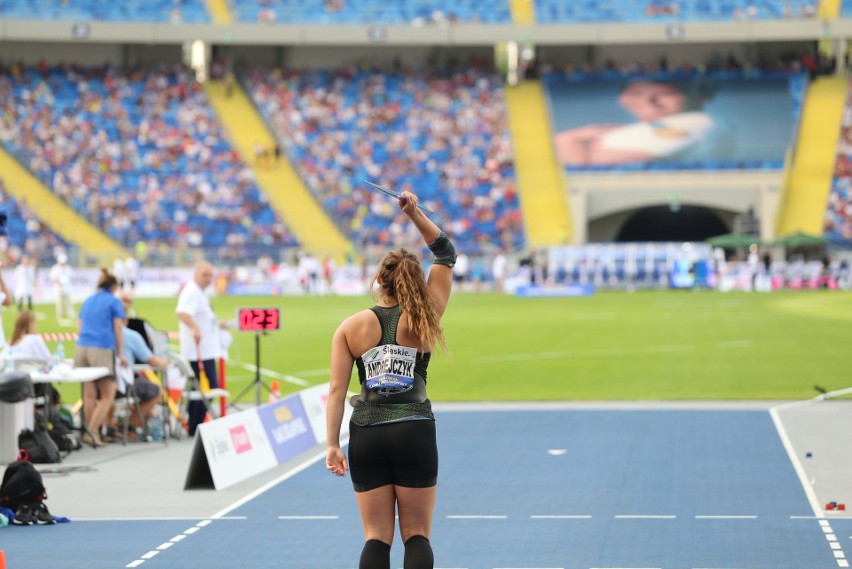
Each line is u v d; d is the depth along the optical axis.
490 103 135.62
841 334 62.81
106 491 24.02
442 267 14.54
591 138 129.88
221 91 136.38
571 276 114.94
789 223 121.25
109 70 136.62
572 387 42.25
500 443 29.72
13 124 127.50
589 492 23.30
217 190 123.19
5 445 27.03
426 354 13.79
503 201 124.00
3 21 133.88
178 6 140.50
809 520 20.39
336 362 13.87
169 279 112.62
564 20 141.12
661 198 124.88
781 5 140.00
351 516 21.42
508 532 19.89
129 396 30.28
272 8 142.00
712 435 30.44
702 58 143.12
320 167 127.19
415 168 127.38
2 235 29.42
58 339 38.12
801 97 134.00
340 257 116.31
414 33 137.88
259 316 33.66
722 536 19.30
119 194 121.81
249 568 17.64
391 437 13.41
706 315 78.56
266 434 27.16
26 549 18.88
